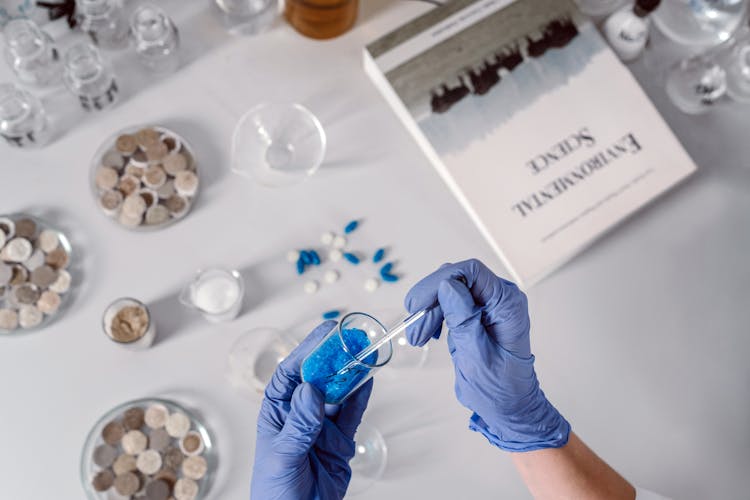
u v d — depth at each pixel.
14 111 0.80
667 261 0.86
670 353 0.85
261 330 0.82
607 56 0.85
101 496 0.79
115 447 0.80
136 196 0.83
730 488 0.83
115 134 0.84
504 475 0.82
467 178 0.83
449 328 0.69
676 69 0.87
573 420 0.83
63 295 0.82
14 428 0.81
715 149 0.88
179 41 0.86
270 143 0.84
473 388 0.70
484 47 0.84
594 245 0.86
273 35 0.87
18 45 0.81
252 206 0.84
